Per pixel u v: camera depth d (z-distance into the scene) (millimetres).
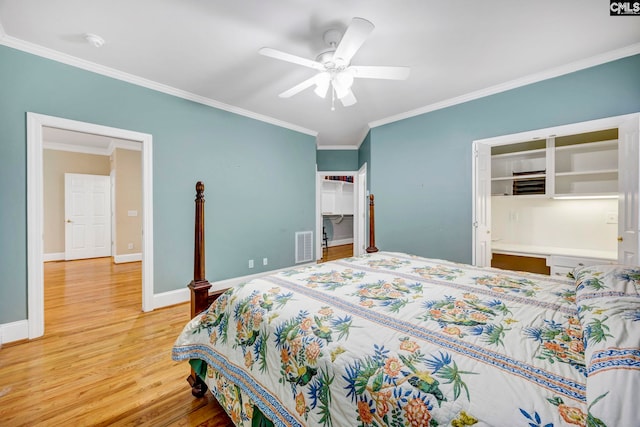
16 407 1576
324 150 5820
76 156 6176
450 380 742
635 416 531
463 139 3328
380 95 3273
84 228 6191
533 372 754
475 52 2383
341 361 895
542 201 3492
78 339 2377
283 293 1420
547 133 2744
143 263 3000
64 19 1972
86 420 1487
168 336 2443
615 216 3057
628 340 727
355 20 1527
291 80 2914
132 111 2869
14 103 2256
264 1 1786
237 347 1310
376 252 2855
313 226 4875
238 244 3844
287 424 994
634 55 2324
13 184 2262
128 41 2234
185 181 3293
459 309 1215
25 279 2322
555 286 1552
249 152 3930
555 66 2625
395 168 3990
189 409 1579
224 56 2455
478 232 3219
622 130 2367
